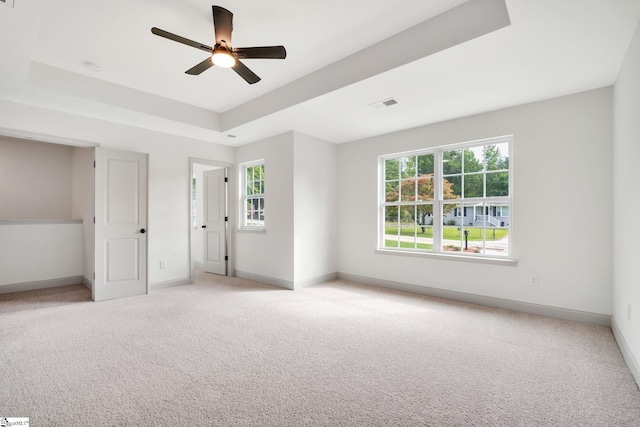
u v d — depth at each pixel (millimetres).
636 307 2057
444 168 4199
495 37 2184
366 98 3316
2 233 4344
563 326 2994
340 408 1739
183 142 4922
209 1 2232
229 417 1658
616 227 2754
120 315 3350
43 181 5254
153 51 2895
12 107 3430
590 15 1926
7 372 2111
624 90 2424
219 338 2730
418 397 1845
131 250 4188
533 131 3383
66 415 1662
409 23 2508
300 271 4680
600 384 1982
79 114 3861
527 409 1729
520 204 3459
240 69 2541
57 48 2836
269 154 4961
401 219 4633
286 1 2227
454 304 3756
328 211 5172
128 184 4176
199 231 6613
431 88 3051
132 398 1825
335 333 2850
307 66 3221
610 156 2957
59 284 4805
